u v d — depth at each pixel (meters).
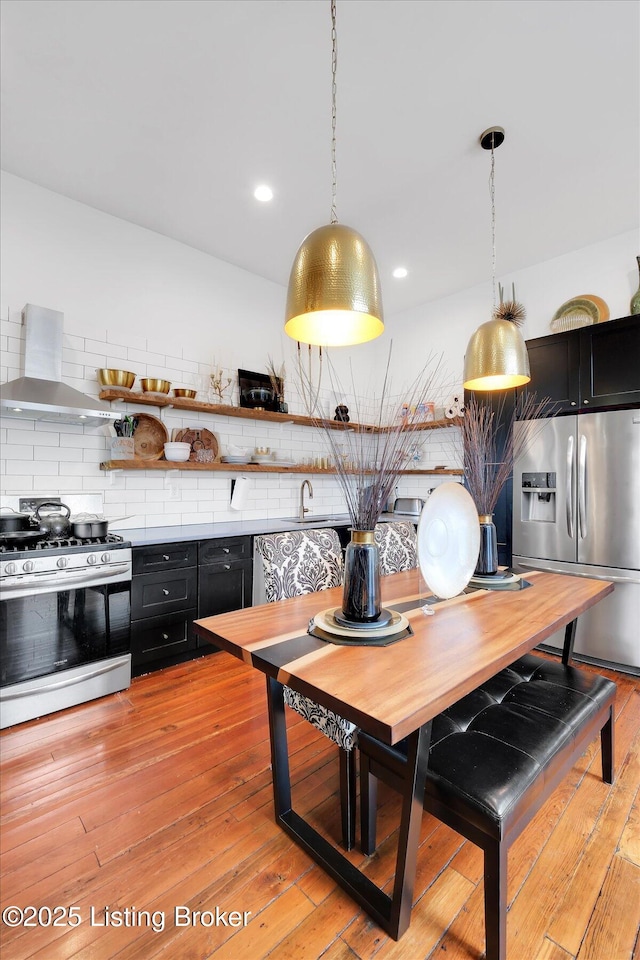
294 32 1.72
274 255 3.51
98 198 2.80
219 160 2.44
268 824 1.50
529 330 3.60
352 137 2.26
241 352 3.71
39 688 2.12
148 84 1.96
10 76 1.93
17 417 2.57
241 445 3.68
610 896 1.23
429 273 3.74
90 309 2.89
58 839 1.43
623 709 2.25
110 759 1.83
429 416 4.16
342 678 1.00
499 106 2.06
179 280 3.33
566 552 2.88
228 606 2.97
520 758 1.14
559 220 2.98
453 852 1.38
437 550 1.64
